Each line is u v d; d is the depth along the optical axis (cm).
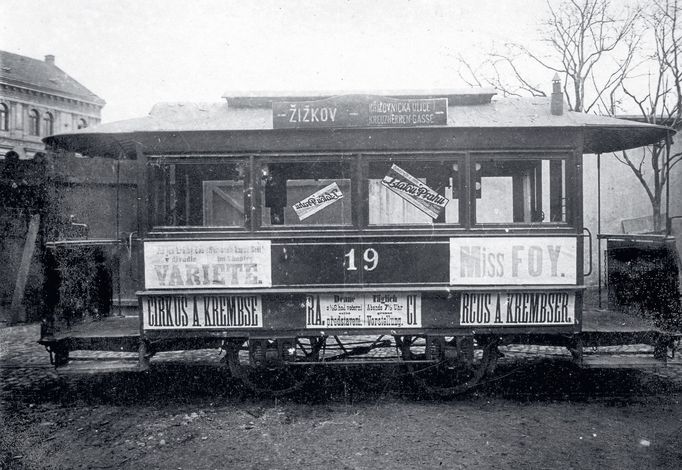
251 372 571
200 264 504
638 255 579
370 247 501
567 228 499
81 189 999
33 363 692
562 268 498
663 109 1236
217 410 497
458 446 408
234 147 502
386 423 458
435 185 507
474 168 500
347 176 509
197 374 623
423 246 500
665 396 530
